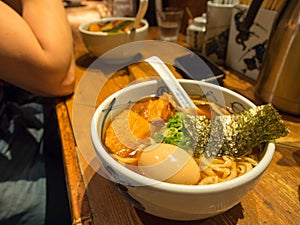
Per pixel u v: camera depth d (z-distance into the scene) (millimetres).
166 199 192
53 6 415
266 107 245
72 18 777
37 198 519
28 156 589
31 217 501
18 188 528
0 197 510
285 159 312
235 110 278
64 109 416
